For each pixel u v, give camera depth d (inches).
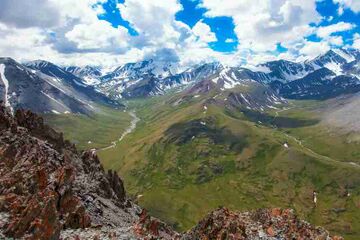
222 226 2092.8
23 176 2362.2
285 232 2241.6
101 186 3946.9
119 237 1991.9
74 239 1849.2
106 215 3127.5
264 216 2394.2
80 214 2281.0
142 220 2598.4
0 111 3294.8
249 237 2074.3
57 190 2304.4
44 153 3085.6
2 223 1760.6
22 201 2038.6
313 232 2303.2
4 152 2758.4
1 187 2228.1
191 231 2143.2
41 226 1713.8
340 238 2288.4
